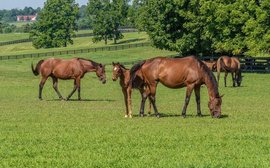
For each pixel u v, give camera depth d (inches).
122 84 915.4
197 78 875.4
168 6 2753.4
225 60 1675.7
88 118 893.8
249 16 2304.4
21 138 662.5
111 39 5634.8
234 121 837.8
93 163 514.3
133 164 509.7
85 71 1315.2
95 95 1497.3
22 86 1852.9
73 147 601.9
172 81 878.4
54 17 5639.8
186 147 597.3
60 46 5654.5
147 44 4168.3
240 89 1592.0
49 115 948.0
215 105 880.9
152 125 783.7
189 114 957.8
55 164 515.2
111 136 672.4
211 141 631.8
